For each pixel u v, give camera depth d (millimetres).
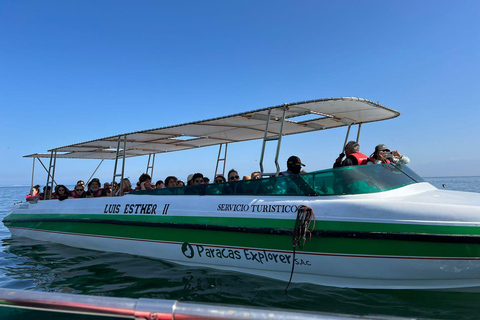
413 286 3822
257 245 4426
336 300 3723
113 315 1371
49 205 7414
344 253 3951
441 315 3324
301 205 4238
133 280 4613
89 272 5051
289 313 1261
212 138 7836
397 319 1331
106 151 9164
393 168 4852
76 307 1420
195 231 4961
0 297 1546
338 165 5289
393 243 3758
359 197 4156
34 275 5113
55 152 8195
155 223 5332
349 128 6504
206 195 5199
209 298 3930
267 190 4668
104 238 6082
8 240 7750
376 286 3924
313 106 4773
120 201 6027
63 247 6754
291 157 4887
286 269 4273
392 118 5793
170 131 6547
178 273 4773
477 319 3227
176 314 1297
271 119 5664
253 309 1280
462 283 3707
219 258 4758
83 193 7656
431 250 3650
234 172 7336
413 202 3854
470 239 3527
